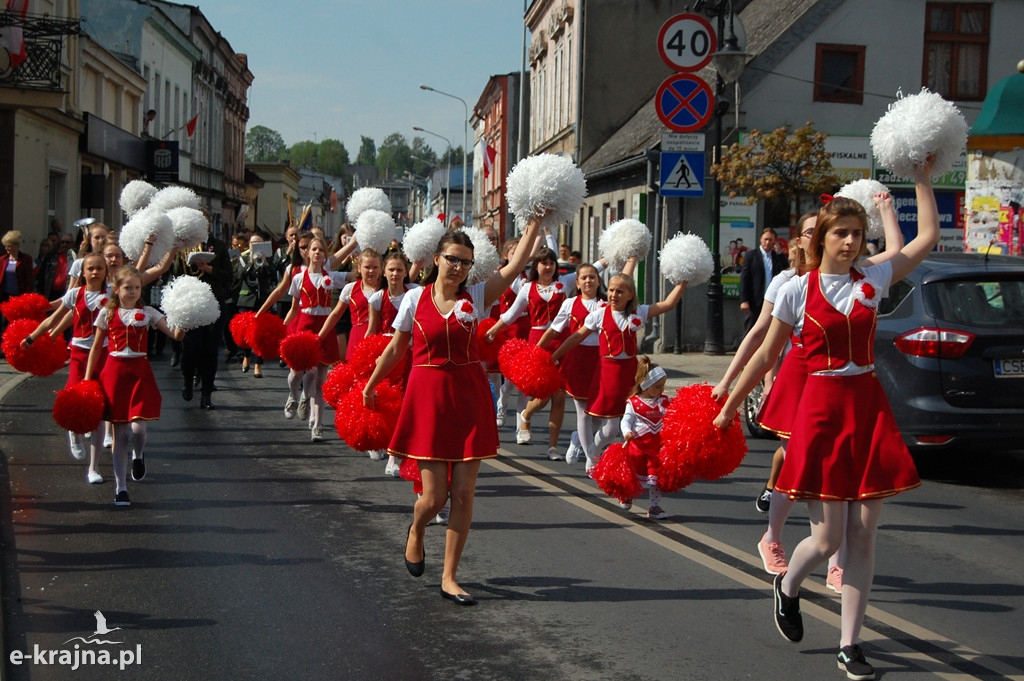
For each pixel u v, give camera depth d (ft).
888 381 29.48
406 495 27.35
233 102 201.57
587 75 103.40
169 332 26.05
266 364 60.75
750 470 31.86
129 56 127.95
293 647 16.28
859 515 15.06
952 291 29.25
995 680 15.12
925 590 19.67
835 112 70.74
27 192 84.28
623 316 28.09
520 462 32.42
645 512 25.82
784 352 28.63
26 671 15.23
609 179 91.09
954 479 31.01
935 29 71.56
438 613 17.98
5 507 25.31
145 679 14.94
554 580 19.98
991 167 48.91
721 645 16.52
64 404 24.86
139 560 20.97
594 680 15.05
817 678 15.16
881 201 16.88
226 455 32.63
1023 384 28.71
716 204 63.87
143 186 41.83
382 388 22.00
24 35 77.82
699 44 51.83
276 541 22.58
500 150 181.88
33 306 36.29
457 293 18.47
